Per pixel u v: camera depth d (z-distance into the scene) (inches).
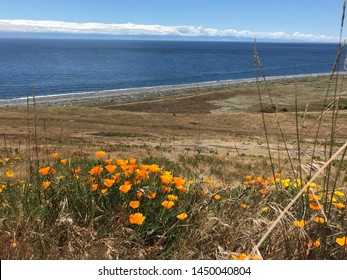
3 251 91.5
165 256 95.7
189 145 1095.6
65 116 2057.1
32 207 109.8
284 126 1339.8
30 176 131.3
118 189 115.4
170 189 116.6
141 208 108.5
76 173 127.7
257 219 98.7
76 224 102.5
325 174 85.8
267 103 2691.9
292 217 92.5
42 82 4480.8
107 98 3193.9
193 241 99.8
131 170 118.8
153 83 4603.8
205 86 4133.9
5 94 3535.9
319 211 91.5
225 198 133.0
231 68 6712.6
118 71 5949.8
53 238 96.5
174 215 106.7
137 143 1170.6
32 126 1649.9
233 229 103.0
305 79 4515.3
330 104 82.7
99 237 97.2
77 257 90.0
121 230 100.1
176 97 3068.4
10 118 1883.6
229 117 2062.0
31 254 91.7
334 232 94.0
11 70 5807.1
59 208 108.8
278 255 88.9
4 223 104.6
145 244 102.3
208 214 108.0
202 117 2090.3
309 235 92.4
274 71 6274.6
